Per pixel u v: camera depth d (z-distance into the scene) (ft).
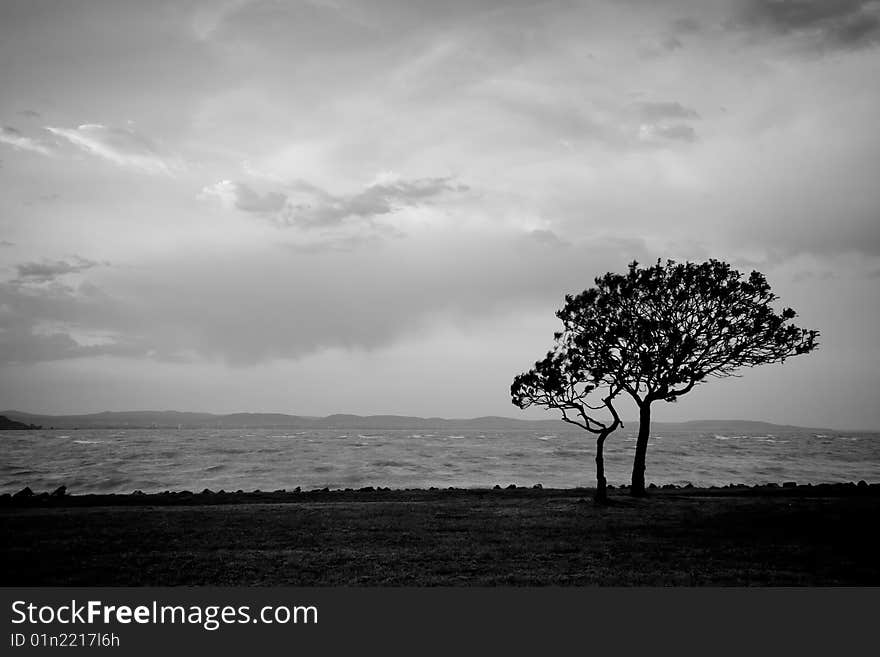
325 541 61.98
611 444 461.37
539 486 128.77
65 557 54.49
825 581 45.60
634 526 69.82
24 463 245.45
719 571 48.65
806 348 99.50
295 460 263.29
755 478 196.75
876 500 91.81
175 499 104.94
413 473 209.97
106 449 354.95
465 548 58.18
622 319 103.45
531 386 99.50
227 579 47.37
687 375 101.24
